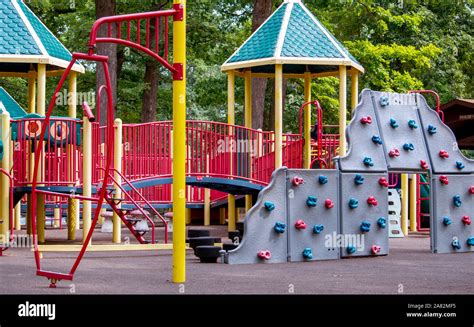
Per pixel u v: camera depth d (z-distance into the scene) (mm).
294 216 16734
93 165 21125
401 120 19031
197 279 13023
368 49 43156
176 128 12617
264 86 34719
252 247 16188
